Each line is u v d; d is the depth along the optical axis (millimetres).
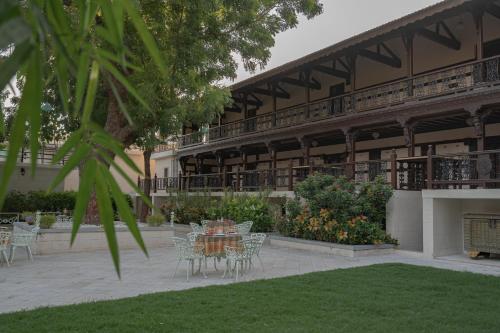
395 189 13562
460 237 12469
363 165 15789
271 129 21375
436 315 6000
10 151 1218
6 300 6973
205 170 30516
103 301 6754
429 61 17156
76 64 1353
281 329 5367
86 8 1505
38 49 1180
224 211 17641
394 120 15539
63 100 1457
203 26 13969
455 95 13430
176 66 13000
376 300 6836
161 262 11156
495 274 9406
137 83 12883
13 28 986
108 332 5223
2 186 1187
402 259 11578
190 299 6848
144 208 22797
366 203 12938
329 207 13500
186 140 28766
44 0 1441
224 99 14711
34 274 9328
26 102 1214
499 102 12500
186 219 21000
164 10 13203
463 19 15719
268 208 16922
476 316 5953
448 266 10477
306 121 19422
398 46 18203
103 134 1448
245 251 9320
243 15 14156
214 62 14266
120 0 1508
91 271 9719
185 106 13695
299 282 8234
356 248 12070
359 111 16891
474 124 13203
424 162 14180
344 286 7871
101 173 1485
